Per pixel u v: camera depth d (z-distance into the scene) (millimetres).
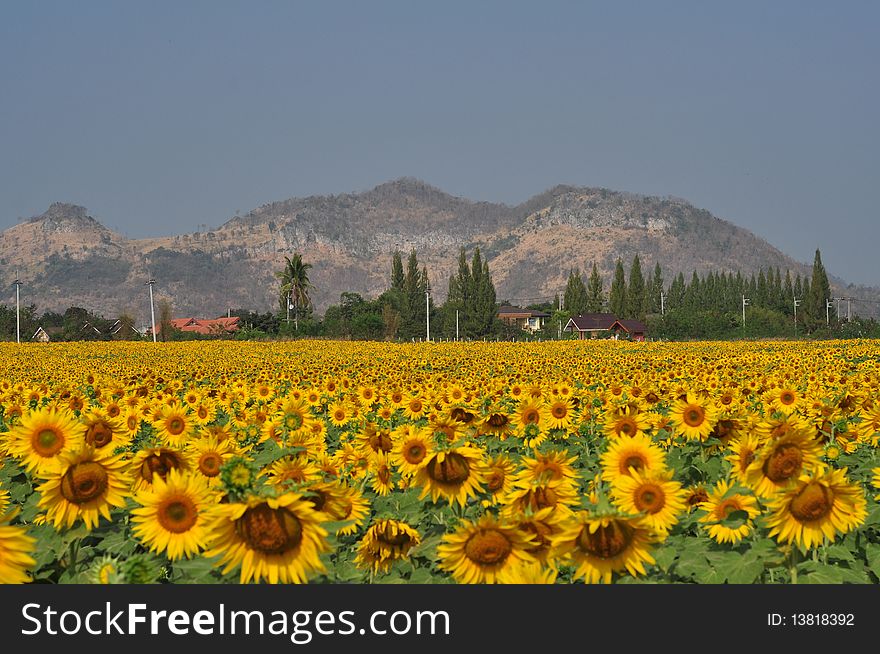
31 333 126000
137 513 6012
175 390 21078
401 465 8586
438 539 7273
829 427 12273
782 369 27828
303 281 130250
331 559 7246
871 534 8102
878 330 107562
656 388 18203
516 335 130750
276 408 17469
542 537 5836
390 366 39219
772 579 6488
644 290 169625
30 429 8359
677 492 6781
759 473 6980
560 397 17438
